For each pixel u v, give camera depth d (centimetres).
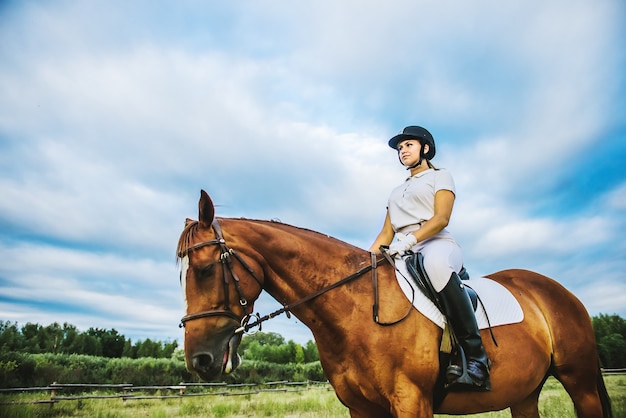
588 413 316
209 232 252
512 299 310
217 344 230
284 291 260
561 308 330
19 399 1070
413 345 246
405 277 270
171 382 1889
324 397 1351
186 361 226
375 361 242
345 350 251
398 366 242
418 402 237
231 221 266
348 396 257
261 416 974
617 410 668
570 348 318
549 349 312
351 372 250
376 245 335
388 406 247
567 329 321
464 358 251
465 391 263
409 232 304
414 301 258
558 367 319
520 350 285
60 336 3841
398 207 314
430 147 329
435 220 277
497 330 284
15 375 1470
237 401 1284
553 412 746
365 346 245
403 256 291
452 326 261
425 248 286
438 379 257
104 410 1052
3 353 1521
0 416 862
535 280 351
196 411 1046
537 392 342
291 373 2630
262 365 2556
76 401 1174
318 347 268
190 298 238
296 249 262
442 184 294
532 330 302
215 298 237
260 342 7181
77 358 1952
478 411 283
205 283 238
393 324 247
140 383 1833
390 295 259
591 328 334
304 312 259
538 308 324
